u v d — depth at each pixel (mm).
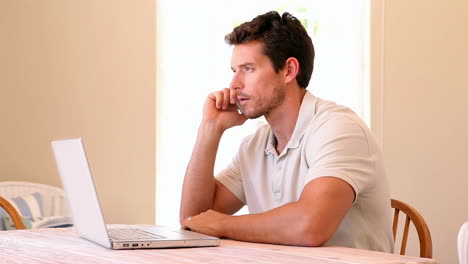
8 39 3510
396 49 4148
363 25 4156
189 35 3918
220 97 1915
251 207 1867
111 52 3709
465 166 4270
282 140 1793
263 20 1744
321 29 4164
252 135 1913
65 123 3607
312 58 1796
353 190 1477
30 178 3537
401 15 4164
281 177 1744
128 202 3730
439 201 4215
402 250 2002
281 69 1738
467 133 4281
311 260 1021
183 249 1213
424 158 4191
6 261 1100
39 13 3568
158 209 3848
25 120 3535
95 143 3662
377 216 1651
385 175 1661
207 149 1907
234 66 1771
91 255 1126
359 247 1622
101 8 3688
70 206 1440
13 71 3520
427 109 4207
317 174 1472
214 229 1465
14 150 3508
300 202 1414
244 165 1886
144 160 3785
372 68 4098
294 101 1760
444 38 4250
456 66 4270
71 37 3625
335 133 1561
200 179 1904
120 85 3725
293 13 4148
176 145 3883
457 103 4270
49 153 3582
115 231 1448
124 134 3730
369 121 4098
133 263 1007
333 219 1392
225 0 4008
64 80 3611
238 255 1098
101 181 3662
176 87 3887
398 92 4152
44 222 2977
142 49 3787
